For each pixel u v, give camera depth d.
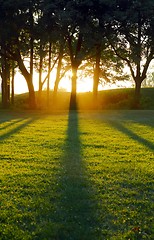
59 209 5.27
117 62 33.75
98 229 4.61
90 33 26.94
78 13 26.30
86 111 27.47
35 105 31.33
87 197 5.79
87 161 8.44
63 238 4.39
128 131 14.09
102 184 6.54
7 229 4.59
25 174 7.17
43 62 36.62
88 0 26.00
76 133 13.38
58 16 25.92
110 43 29.03
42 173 7.26
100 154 9.34
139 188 6.37
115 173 7.35
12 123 17.12
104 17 26.41
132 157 9.01
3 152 9.42
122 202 5.61
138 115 22.44
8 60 34.88
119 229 4.64
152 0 27.38
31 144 10.75
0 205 5.40
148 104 35.25
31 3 27.05
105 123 17.22
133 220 4.92
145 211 5.25
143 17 28.11
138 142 11.38
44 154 9.23
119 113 24.52
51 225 4.70
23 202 5.54
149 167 7.91
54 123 17.20
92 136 12.62
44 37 28.42
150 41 29.19
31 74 30.91
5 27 27.36
